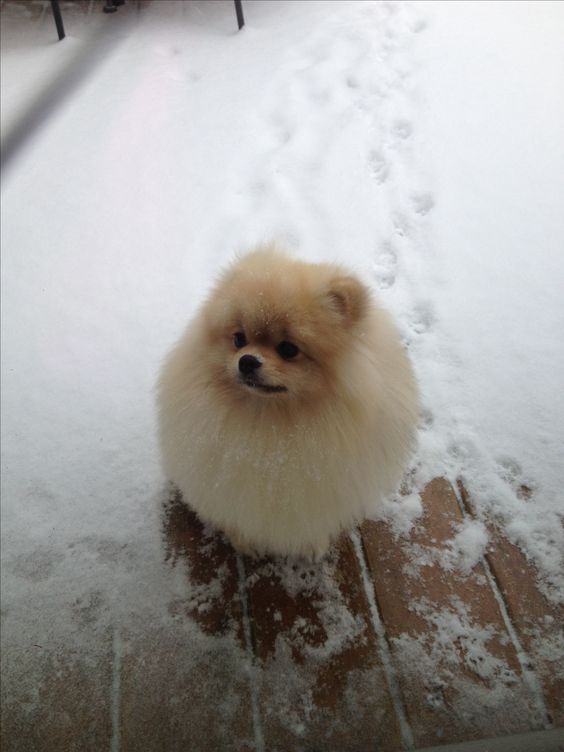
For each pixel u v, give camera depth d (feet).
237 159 3.63
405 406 2.00
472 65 3.74
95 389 2.85
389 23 4.16
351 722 2.04
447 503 2.45
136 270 3.22
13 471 2.66
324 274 1.88
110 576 2.38
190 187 3.52
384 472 2.01
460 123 3.50
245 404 1.91
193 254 3.25
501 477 2.49
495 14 3.99
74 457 2.68
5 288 3.19
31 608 2.33
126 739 2.06
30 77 4.15
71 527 2.51
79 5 4.77
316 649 2.18
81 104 3.98
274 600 2.29
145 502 2.55
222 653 2.19
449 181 3.30
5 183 3.59
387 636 2.19
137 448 2.68
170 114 3.91
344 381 1.82
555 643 2.14
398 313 2.95
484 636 2.17
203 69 4.18
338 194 3.39
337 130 3.67
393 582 2.30
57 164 3.67
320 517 1.99
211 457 1.97
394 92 3.76
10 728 2.09
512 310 2.87
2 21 4.63
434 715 2.04
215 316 1.90
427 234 3.16
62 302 3.13
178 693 2.13
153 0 4.78
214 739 2.04
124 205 3.47
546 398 2.62
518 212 3.13
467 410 2.65
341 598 2.28
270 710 2.08
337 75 3.95
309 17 4.41
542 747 1.88
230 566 2.38
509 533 2.36
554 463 2.48
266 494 1.94
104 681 2.16
